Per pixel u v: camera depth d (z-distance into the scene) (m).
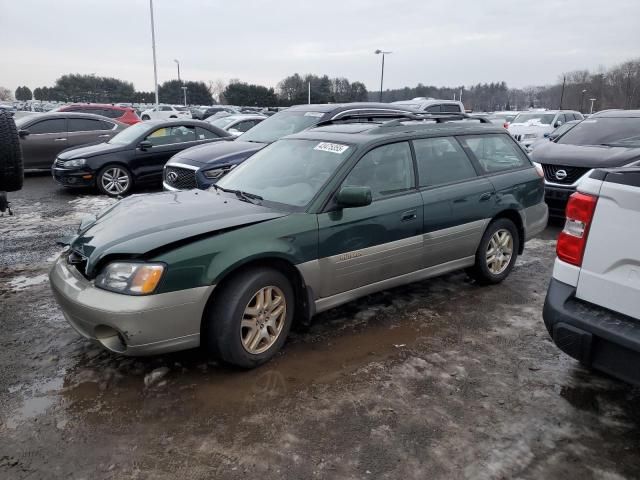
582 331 2.74
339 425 2.88
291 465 2.57
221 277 3.22
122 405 3.04
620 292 2.69
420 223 4.28
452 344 3.88
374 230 3.97
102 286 3.11
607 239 2.72
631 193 2.60
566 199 7.43
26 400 3.08
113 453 2.64
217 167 7.37
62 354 3.64
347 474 2.51
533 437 2.81
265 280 3.41
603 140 8.24
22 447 2.67
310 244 3.62
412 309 4.52
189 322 3.16
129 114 17.91
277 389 3.24
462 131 4.93
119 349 3.15
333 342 3.88
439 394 3.21
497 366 3.57
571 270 2.91
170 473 2.51
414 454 2.66
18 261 5.78
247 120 14.80
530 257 6.22
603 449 2.73
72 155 9.94
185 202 3.97
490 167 5.04
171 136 10.60
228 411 3.00
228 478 2.48
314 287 3.72
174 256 3.08
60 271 3.50
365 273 4.00
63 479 2.46
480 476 2.51
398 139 4.36
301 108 9.02
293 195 3.90
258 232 3.41
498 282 5.17
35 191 10.45
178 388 3.23
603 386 3.33
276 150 4.69
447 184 4.57
